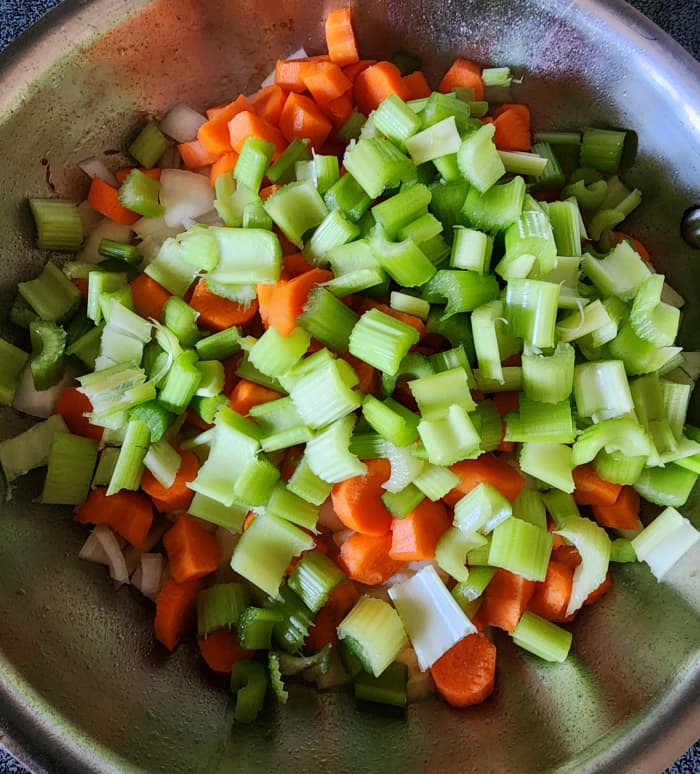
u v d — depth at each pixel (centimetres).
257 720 28
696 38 35
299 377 28
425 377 28
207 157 33
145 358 30
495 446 29
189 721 27
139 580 30
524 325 28
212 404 29
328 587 29
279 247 28
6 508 27
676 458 29
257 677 29
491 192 29
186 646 30
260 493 28
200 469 29
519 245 28
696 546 28
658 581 29
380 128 30
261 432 29
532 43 32
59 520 29
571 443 29
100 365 29
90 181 32
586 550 29
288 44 33
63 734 23
